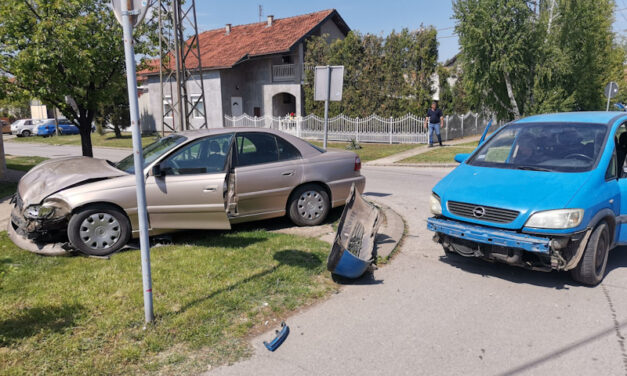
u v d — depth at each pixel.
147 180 5.46
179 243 5.78
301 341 3.59
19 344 3.34
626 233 4.95
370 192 9.99
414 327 3.81
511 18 17.41
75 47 9.77
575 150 5.02
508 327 3.79
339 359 3.33
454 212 4.79
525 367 3.21
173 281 4.48
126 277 4.56
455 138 22.39
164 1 14.66
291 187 6.46
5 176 10.88
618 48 26.69
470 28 17.64
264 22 31.81
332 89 8.47
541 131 5.51
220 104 28.03
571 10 18.09
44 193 5.17
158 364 3.21
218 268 4.86
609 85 16.86
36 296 4.09
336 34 29.27
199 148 5.93
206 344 3.48
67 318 3.73
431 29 21.03
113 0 3.31
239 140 6.21
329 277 4.84
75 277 4.55
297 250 5.49
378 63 21.95
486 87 18.75
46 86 10.29
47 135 36.97
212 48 31.19
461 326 3.82
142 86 33.06
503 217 4.41
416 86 21.23
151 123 33.03
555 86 18.38
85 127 12.03
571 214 4.18
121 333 3.55
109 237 5.34
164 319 3.76
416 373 3.16
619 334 3.64
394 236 6.33
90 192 5.18
